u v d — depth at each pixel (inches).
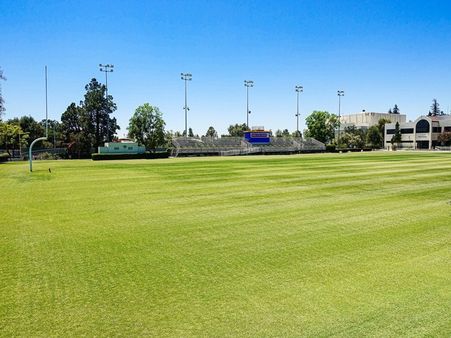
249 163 1561.3
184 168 1282.0
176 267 292.7
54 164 1595.7
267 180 886.4
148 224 438.6
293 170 1170.0
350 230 407.2
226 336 190.1
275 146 3565.5
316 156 2316.7
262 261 306.5
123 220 460.1
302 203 574.2
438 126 4384.8
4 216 487.2
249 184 810.8
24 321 205.2
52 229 416.5
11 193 698.8
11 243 361.4
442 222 443.5
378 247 344.2
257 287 252.8
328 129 4392.2
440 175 989.2
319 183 823.1
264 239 372.8
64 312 215.9
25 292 244.4
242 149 3257.9
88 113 3476.9
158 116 3346.5
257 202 583.8
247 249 339.9
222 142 3444.9
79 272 281.6
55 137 3560.5
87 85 3531.0
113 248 343.3
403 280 264.2
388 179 896.9
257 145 3538.4
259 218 469.1
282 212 506.3
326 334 192.2
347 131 5482.3
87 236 386.0
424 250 334.6
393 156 2183.8
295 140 3806.6
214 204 567.2
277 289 249.3
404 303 227.3
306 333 193.2
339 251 332.8
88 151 3240.7
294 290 247.8
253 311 217.6
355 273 278.4
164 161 1840.6
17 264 300.2
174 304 226.7
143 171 1163.3
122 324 201.9
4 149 3211.1
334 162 1588.3
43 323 202.8
